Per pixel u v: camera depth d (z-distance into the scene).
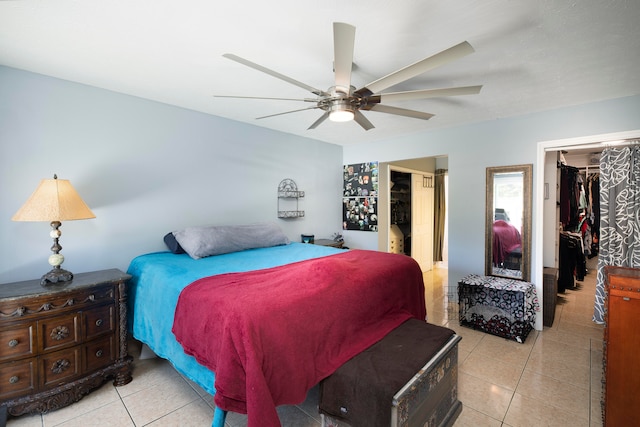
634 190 2.81
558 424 1.77
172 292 1.94
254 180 3.72
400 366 1.52
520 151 3.23
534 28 1.61
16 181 2.16
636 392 1.58
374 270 2.21
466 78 2.25
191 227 2.89
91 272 2.36
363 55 1.91
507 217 3.32
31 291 1.84
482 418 1.83
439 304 3.86
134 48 1.87
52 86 2.29
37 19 1.56
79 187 2.44
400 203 5.57
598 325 3.19
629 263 2.86
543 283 3.19
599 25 1.58
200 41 1.78
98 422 1.79
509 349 2.69
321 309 1.65
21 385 1.77
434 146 3.90
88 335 2.01
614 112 2.71
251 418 1.25
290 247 3.36
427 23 1.56
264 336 1.39
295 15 1.51
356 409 1.42
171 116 2.96
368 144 4.67
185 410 1.90
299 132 4.05
